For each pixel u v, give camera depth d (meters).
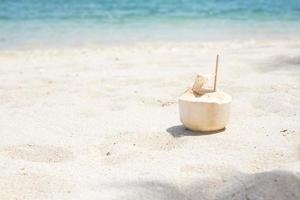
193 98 1.35
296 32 4.26
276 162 1.14
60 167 1.16
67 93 1.87
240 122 1.45
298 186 0.98
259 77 2.06
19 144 1.32
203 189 1.01
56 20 5.34
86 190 1.03
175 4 7.35
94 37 3.93
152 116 1.55
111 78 2.14
